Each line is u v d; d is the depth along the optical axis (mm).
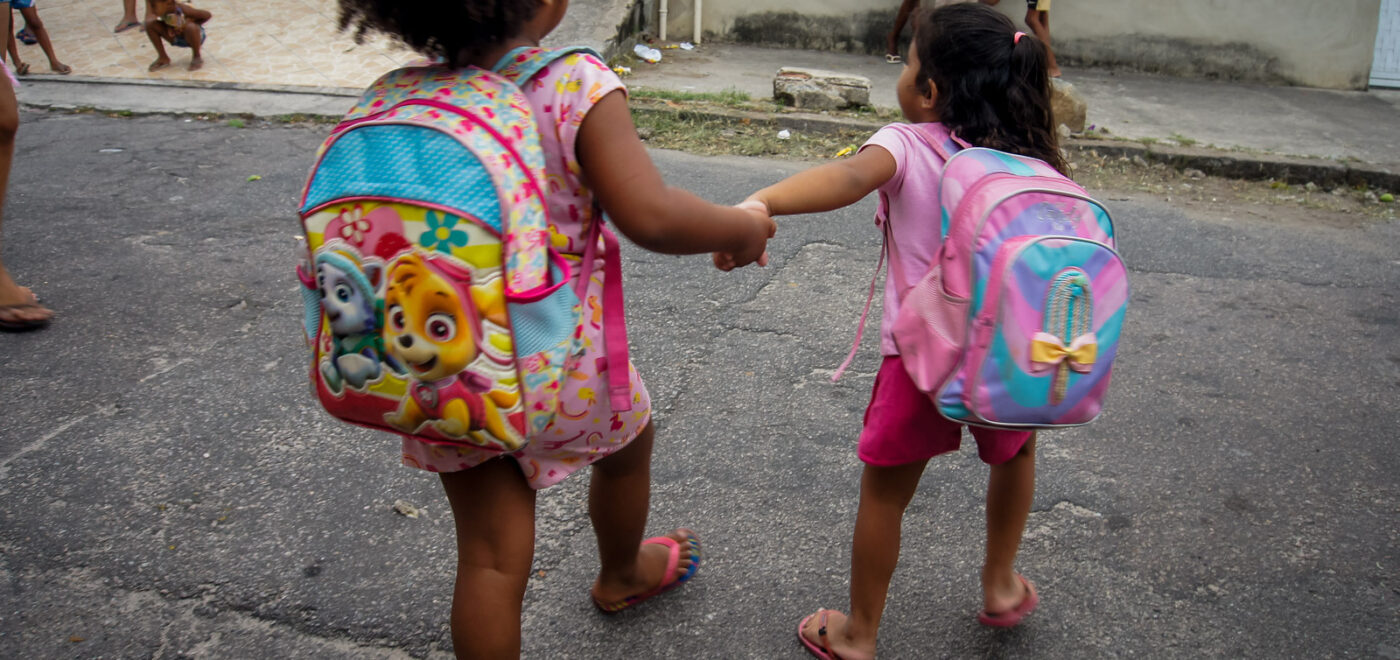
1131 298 4156
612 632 2188
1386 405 3312
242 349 3418
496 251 1365
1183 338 3781
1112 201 5613
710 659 2129
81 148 5773
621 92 1472
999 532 2105
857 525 2006
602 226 1631
